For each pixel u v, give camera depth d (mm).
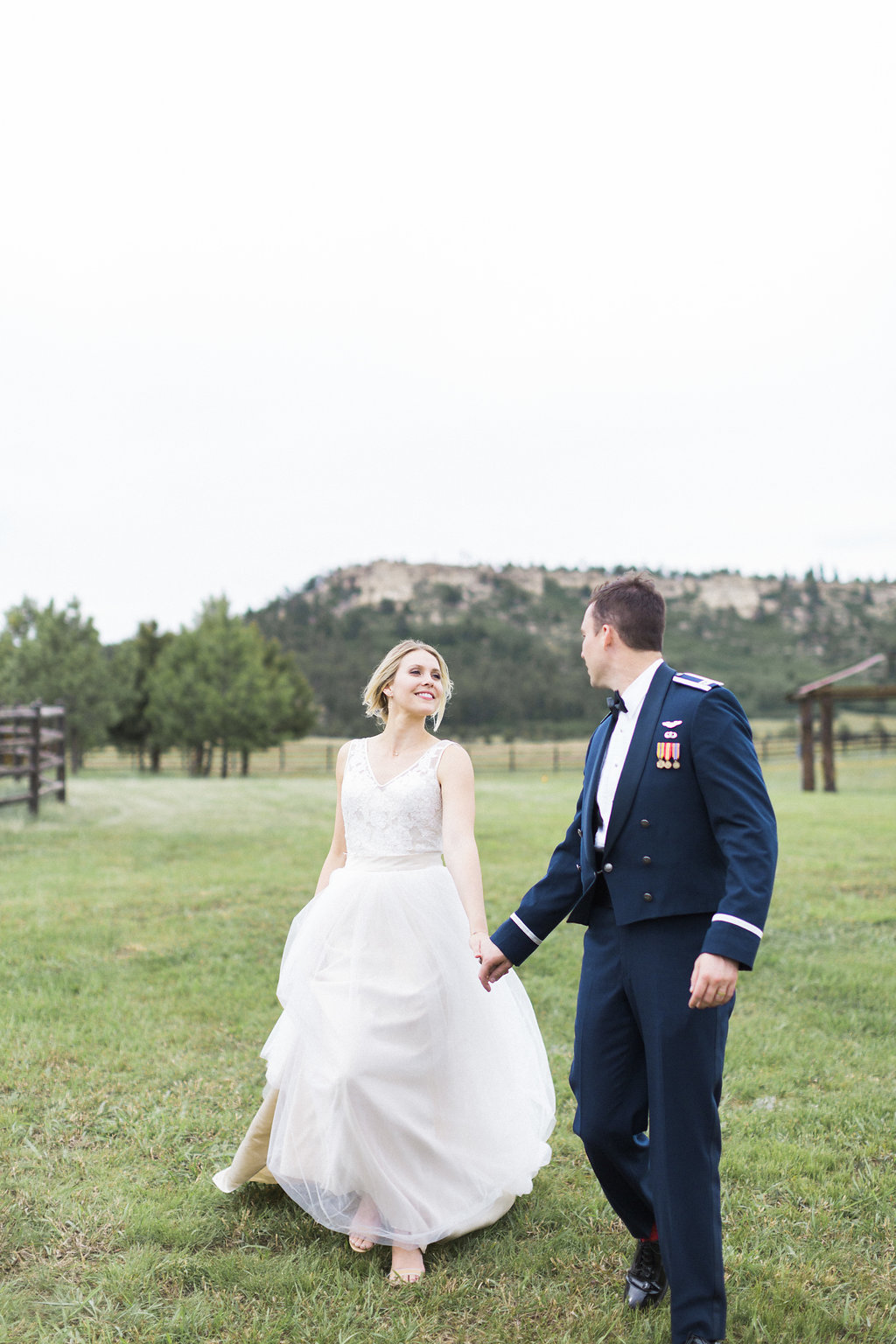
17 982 5457
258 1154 3039
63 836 11367
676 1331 2240
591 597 2660
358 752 3328
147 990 5359
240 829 12383
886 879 8656
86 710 33219
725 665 158375
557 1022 4902
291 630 136875
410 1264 2719
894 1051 4477
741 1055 4398
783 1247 2830
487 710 110438
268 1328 2426
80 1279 2660
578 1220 3014
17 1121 3643
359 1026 2836
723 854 2350
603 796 2500
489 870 8984
